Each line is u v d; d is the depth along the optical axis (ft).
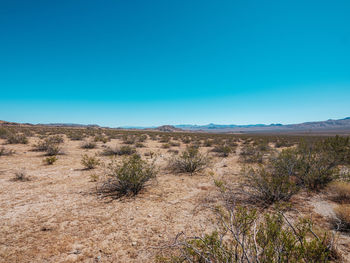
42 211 15.38
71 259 10.18
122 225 13.64
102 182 23.07
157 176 27.20
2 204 16.33
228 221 13.47
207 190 21.22
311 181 21.04
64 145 58.34
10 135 56.95
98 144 65.51
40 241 11.54
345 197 17.97
